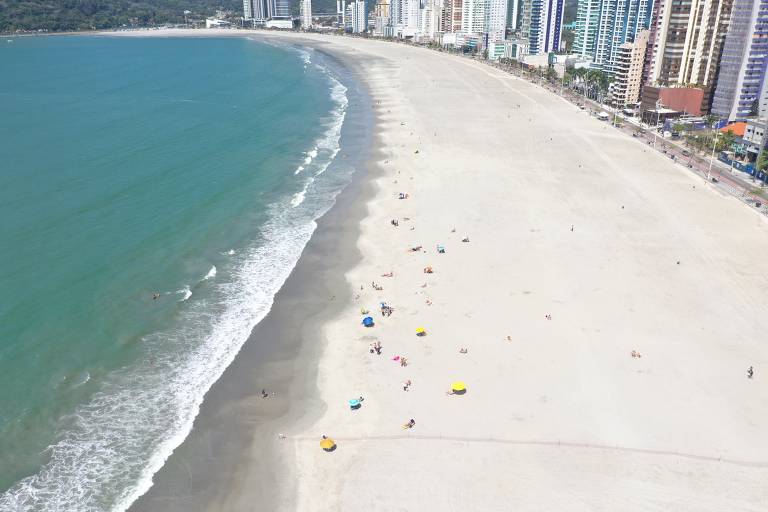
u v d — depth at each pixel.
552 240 78.56
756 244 78.50
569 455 43.38
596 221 85.19
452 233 80.88
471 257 73.88
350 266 72.31
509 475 41.75
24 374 52.09
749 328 59.19
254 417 48.00
